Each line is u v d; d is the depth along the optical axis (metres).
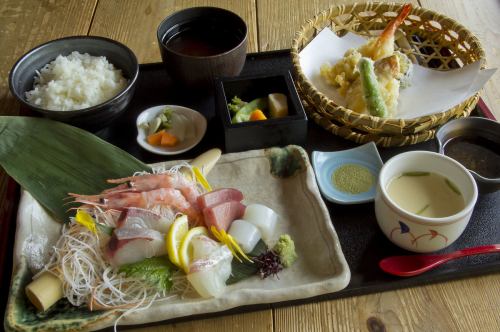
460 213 0.40
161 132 0.54
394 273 0.42
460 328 0.40
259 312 0.41
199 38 0.61
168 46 0.60
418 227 0.41
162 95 0.60
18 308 0.39
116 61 0.59
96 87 0.55
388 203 0.42
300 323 0.41
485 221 0.47
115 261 0.42
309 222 0.46
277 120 0.51
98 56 0.59
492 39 0.69
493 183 0.44
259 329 0.40
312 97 0.53
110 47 0.58
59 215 0.47
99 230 0.44
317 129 0.56
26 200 0.46
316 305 0.42
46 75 0.57
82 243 0.43
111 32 0.70
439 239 0.41
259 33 0.69
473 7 0.73
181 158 0.54
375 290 0.42
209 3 0.75
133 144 0.55
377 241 0.45
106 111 0.52
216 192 0.46
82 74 0.56
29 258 0.43
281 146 0.54
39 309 0.40
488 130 0.49
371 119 0.49
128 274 0.41
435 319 0.41
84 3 0.75
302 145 0.54
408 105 0.57
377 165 0.51
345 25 0.65
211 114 0.58
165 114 0.56
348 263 0.44
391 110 0.56
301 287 0.40
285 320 0.41
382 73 0.56
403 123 0.49
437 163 0.45
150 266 0.41
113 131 0.56
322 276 0.42
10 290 0.40
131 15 0.73
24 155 0.50
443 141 0.49
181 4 0.75
